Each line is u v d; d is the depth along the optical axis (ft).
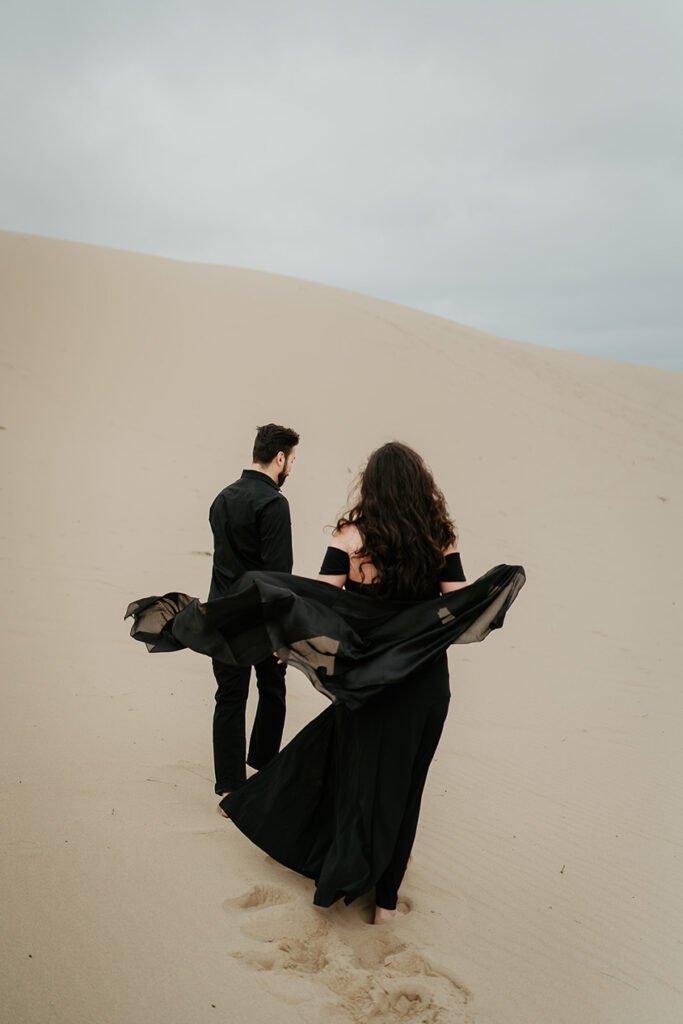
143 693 15.42
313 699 16.74
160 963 7.98
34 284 69.10
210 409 54.19
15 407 48.11
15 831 9.94
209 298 75.00
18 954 7.82
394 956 8.65
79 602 21.36
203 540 30.78
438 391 66.39
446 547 9.66
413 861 10.91
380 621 9.43
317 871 9.51
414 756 9.31
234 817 9.96
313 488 43.83
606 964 9.05
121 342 62.59
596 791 13.87
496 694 19.11
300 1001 7.73
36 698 14.40
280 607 9.23
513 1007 8.11
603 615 28.09
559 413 67.51
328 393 61.46
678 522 45.73
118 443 45.32
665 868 11.35
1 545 26.61
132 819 10.64
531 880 10.71
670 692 20.31
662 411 72.84
